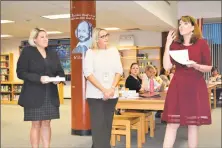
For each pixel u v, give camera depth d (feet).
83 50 17.81
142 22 29.27
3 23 29.27
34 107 10.23
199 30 8.84
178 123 8.74
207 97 8.84
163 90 19.56
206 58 8.66
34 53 10.53
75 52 17.99
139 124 14.40
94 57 10.50
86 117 17.81
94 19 18.22
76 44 17.99
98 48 10.69
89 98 10.50
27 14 24.45
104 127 10.46
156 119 22.49
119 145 15.25
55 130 19.40
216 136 11.64
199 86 8.74
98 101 10.40
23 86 10.50
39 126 10.77
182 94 8.75
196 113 8.64
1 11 22.85
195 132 8.97
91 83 10.42
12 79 42.19
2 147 14.89
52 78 10.17
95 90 10.37
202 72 8.80
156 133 17.97
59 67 11.24
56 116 10.78
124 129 13.93
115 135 15.12
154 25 31.27
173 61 8.91
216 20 32.07
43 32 10.69
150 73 19.98
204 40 8.82
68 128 20.07
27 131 18.99
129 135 13.53
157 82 20.06
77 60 17.95
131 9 22.27
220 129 11.89
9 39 43.93
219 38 32.07
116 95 10.57
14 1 19.56
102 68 10.44
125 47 37.99
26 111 10.37
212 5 30.42
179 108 8.76
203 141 11.41
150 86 17.79
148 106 13.71
